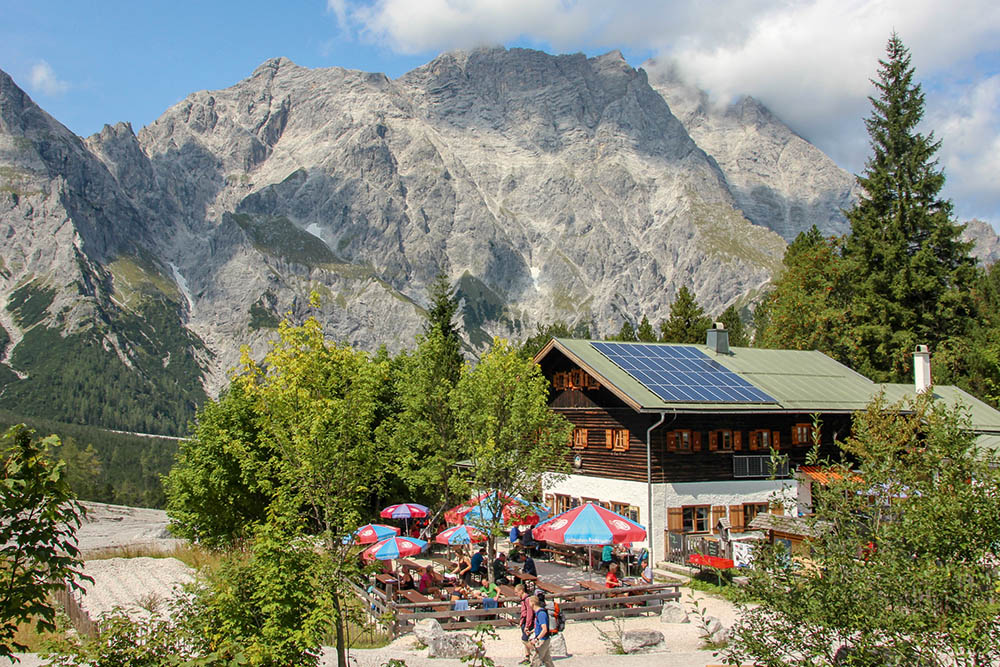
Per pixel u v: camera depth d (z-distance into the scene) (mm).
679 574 31797
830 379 41250
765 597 10812
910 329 57125
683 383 36031
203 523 42750
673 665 18875
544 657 17547
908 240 61906
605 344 39969
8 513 9125
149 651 12273
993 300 68750
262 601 13594
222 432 39906
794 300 64938
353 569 15578
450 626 22969
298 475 26828
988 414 40500
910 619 9578
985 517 9828
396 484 44562
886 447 11891
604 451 36812
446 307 53875
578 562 34375
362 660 19281
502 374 30734
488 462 29344
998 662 10852
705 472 34875
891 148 63594
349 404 27469
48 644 11977
